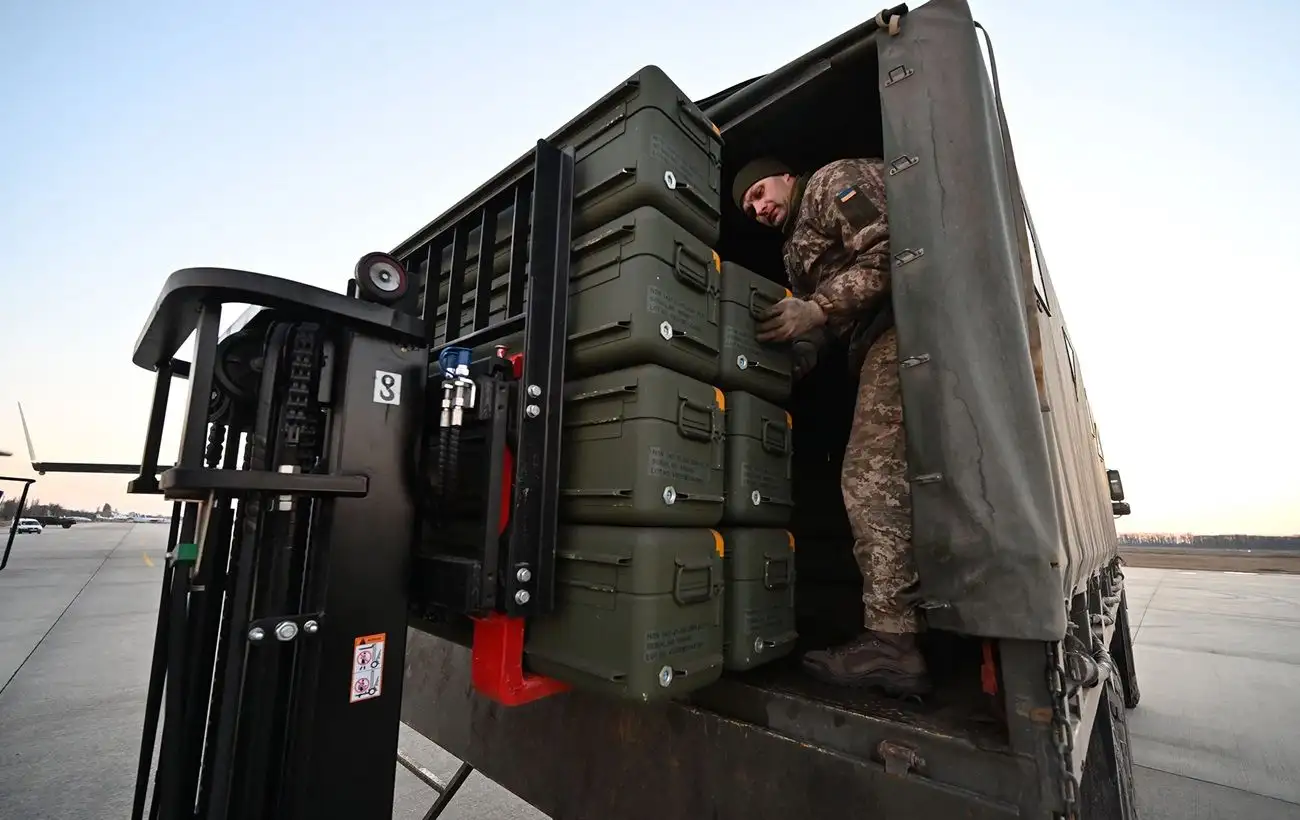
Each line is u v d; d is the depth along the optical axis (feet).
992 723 3.50
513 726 5.39
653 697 3.80
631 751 4.50
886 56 4.83
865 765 3.50
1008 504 3.57
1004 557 3.50
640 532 4.00
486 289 5.36
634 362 4.41
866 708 3.77
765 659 4.77
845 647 4.54
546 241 4.58
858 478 4.84
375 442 3.93
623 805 4.45
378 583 3.88
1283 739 13.28
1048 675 3.20
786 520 5.37
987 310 3.89
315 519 3.72
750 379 5.12
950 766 3.27
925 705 3.91
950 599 3.70
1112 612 10.11
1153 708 15.78
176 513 4.24
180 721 3.34
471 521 4.45
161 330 3.99
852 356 5.80
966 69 4.31
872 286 4.77
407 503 4.07
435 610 4.76
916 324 4.17
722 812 3.96
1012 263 3.88
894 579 4.47
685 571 4.15
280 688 3.58
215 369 3.81
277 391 3.82
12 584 41.24
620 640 3.91
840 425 8.44
